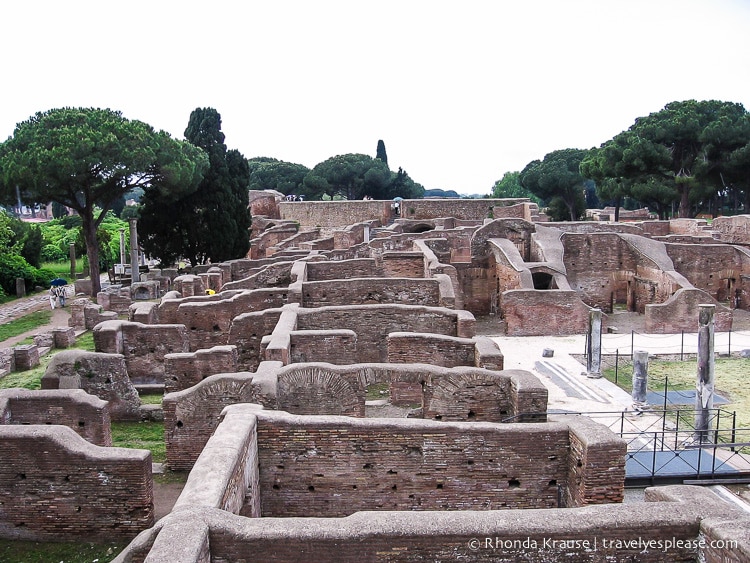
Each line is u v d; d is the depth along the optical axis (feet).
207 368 83.20
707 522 33.09
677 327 141.59
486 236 169.17
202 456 39.93
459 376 62.69
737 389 105.70
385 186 425.69
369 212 290.35
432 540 33.04
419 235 183.42
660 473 70.79
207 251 214.90
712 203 364.58
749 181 273.13
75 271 256.52
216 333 110.32
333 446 47.65
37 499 50.96
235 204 217.15
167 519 33.01
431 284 114.62
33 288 218.18
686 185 274.36
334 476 48.01
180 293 152.76
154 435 78.84
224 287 139.74
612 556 33.60
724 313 142.20
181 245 216.33
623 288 172.86
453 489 48.24
